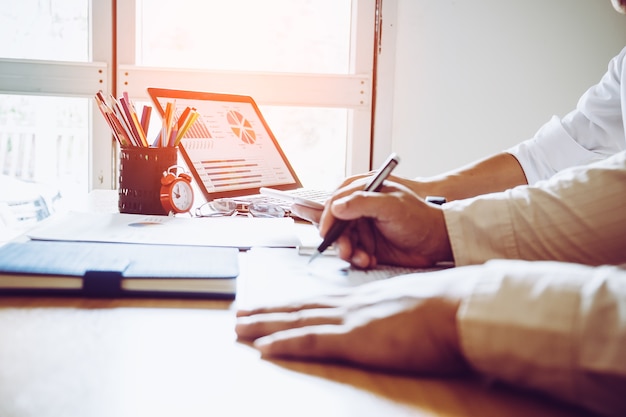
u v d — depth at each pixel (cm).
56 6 224
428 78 234
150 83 223
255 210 122
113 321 54
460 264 70
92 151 226
